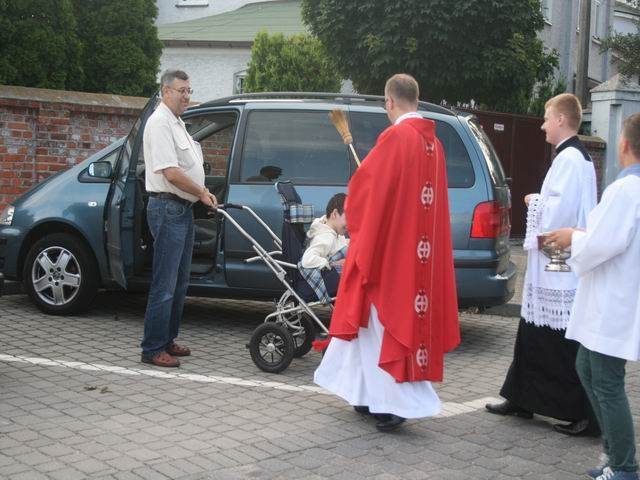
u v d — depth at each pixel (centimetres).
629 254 397
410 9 1295
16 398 534
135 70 1573
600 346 401
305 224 685
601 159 1566
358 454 458
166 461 433
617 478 409
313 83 1972
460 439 492
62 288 786
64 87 1386
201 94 2366
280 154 739
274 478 417
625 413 406
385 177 480
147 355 632
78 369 611
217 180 822
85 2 1542
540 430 515
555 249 427
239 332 760
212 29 2480
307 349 659
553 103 505
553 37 2398
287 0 2717
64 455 437
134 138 716
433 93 1433
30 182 1036
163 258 621
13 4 1321
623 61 1448
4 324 749
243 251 729
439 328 496
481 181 712
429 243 490
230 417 514
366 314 490
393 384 488
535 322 508
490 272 706
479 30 1335
